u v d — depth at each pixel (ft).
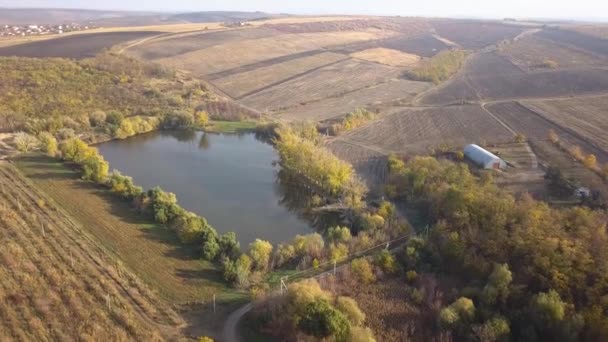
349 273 213.46
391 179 316.40
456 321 180.04
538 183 313.73
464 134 431.84
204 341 165.27
